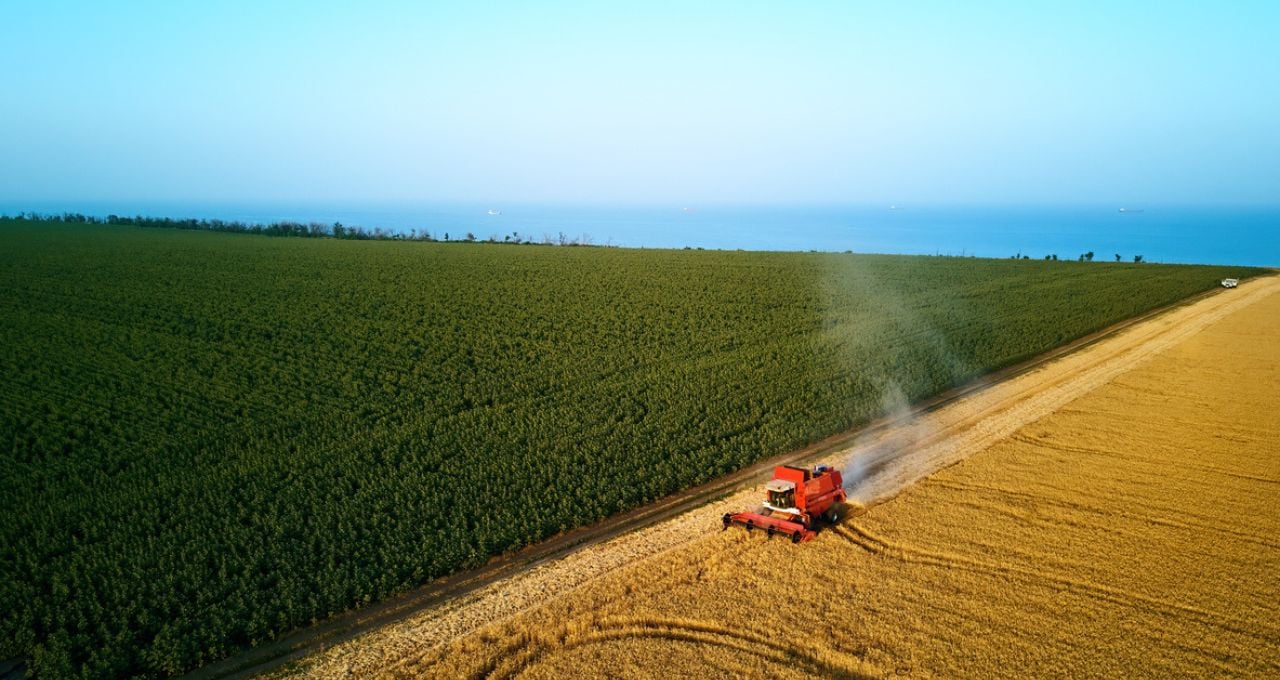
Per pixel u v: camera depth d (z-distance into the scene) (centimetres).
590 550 1627
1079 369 3212
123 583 1452
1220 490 1875
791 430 2342
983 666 1170
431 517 1770
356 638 1325
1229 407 2614
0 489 1931
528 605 1407
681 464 2061
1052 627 1275
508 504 1825
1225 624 1280
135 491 1889
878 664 1180
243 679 1224
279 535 1656
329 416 2488
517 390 2795
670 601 1381
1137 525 1675
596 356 3303
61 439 2262
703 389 2777
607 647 1251
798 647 1234
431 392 2778
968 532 1650
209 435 2308
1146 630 1262
